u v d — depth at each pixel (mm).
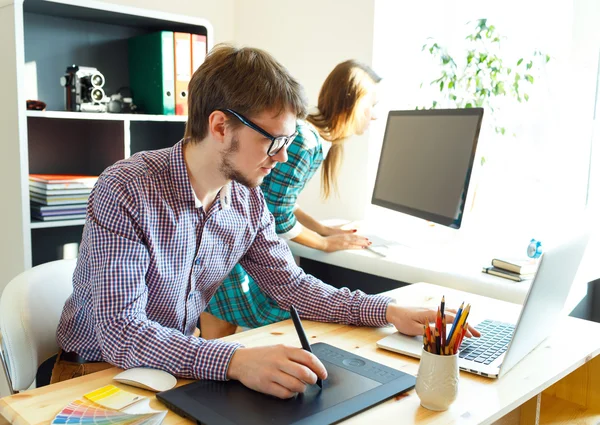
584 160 2070
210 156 1174
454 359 930
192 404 935
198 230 1266
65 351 1303
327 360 1118
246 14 3008
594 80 2035
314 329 1307
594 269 1783
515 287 1549
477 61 2395
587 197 2082
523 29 2285
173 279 1238
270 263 1405
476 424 900
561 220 2105
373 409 942
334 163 2199
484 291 1597
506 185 2357
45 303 1369
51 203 2072
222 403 940
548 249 1011
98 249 1126
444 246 2012
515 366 1117
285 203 1884
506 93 2336
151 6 2736
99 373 1077
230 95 1098
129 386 1020
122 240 1127
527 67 2264
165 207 1193
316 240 1951
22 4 1893
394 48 2596
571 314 1839
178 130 2631
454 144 1885
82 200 2145
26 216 1960
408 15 2604
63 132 2398
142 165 1201
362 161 2580
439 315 947
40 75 2312
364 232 2229
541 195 2264
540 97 2252
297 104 1134
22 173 1934
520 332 1051
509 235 2256
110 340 1083
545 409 1356
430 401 935
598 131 2051
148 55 2420
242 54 1130
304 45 2754
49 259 2385
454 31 2484
